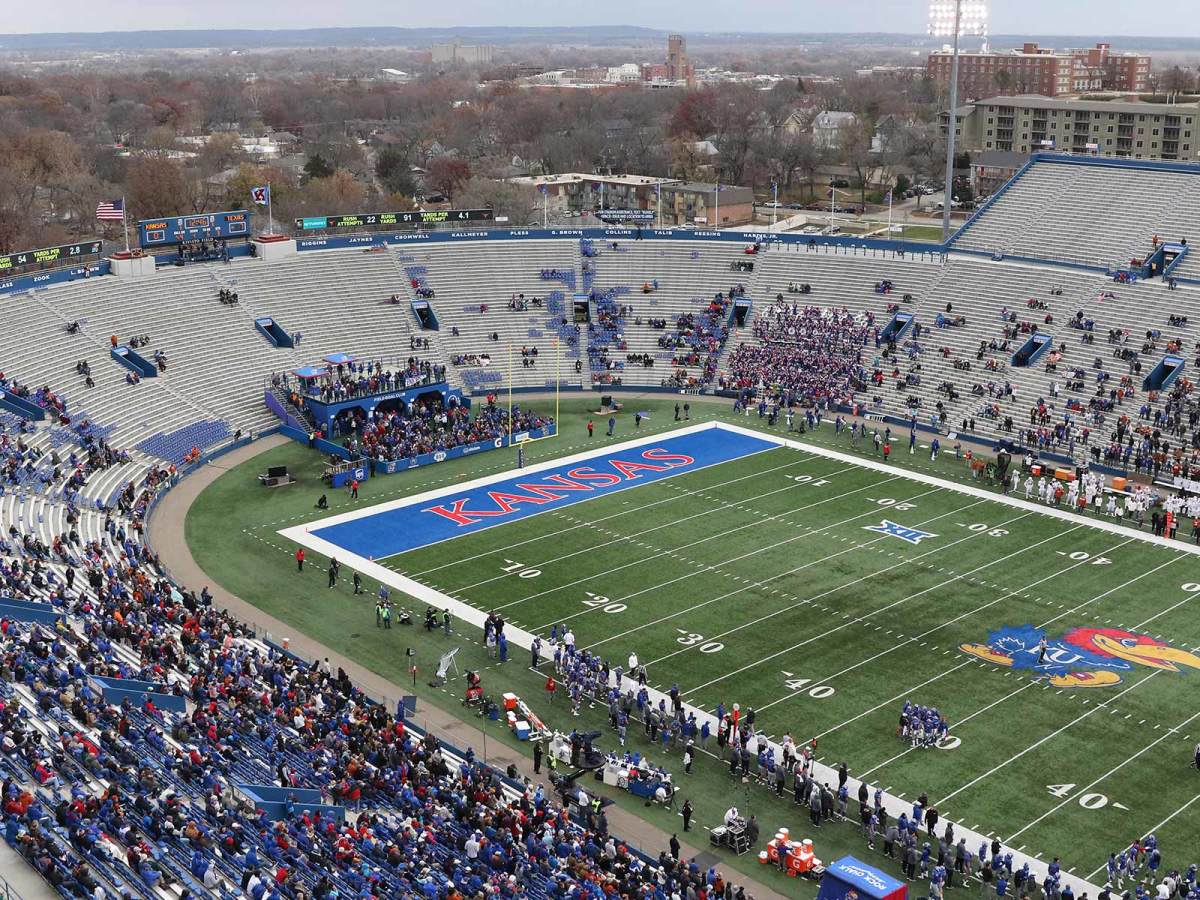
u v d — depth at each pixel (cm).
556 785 5656
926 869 5122
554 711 6391
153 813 4638
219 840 4612
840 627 7219
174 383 10562
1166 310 11025
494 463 10050
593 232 13500
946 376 11231
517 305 12688
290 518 8881
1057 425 10231
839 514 8931
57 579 7062
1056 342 11150
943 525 8738
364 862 4622
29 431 9119
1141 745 6006
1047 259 12175
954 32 12512
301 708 5931
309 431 10481
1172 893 4875
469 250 13150
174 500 9181
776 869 5175
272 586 7794
